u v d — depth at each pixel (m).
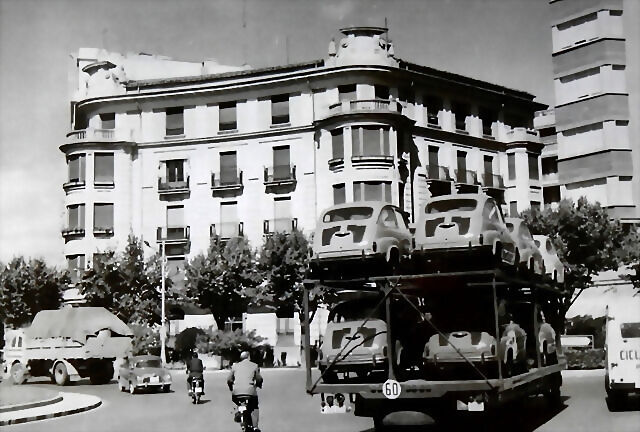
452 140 51.81
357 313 13.03
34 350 32.84
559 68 53.88
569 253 38.06
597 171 51.75
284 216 48.81
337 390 12.29
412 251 13.34
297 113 49.16
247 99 50.28
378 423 12.21
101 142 51.06
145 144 51.53
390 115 46.38
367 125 46.28
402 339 12.97
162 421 18.11
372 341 12.63
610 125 51.19
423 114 50.31
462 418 12.62
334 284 12.93
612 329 17.27
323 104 48.56
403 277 12.33
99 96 51.84
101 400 24.56
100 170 51.28
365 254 13.15
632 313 17.20
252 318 47.72
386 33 48.97
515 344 13.62
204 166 50.72
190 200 50.62
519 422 15.25
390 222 13.90
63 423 18.22
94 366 32.09
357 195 46.31
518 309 15.11
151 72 56.81
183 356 47.56
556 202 56.75
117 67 53.16
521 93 56.81
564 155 53.59
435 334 12.74
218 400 23.94
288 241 43.53
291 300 43.53
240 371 13.02
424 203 13.62
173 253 50.22
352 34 48.62
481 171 53.44
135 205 51.28
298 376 34.19
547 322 17.75
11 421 18.25
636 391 16.84
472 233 12.88
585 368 32.47
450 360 12.45
